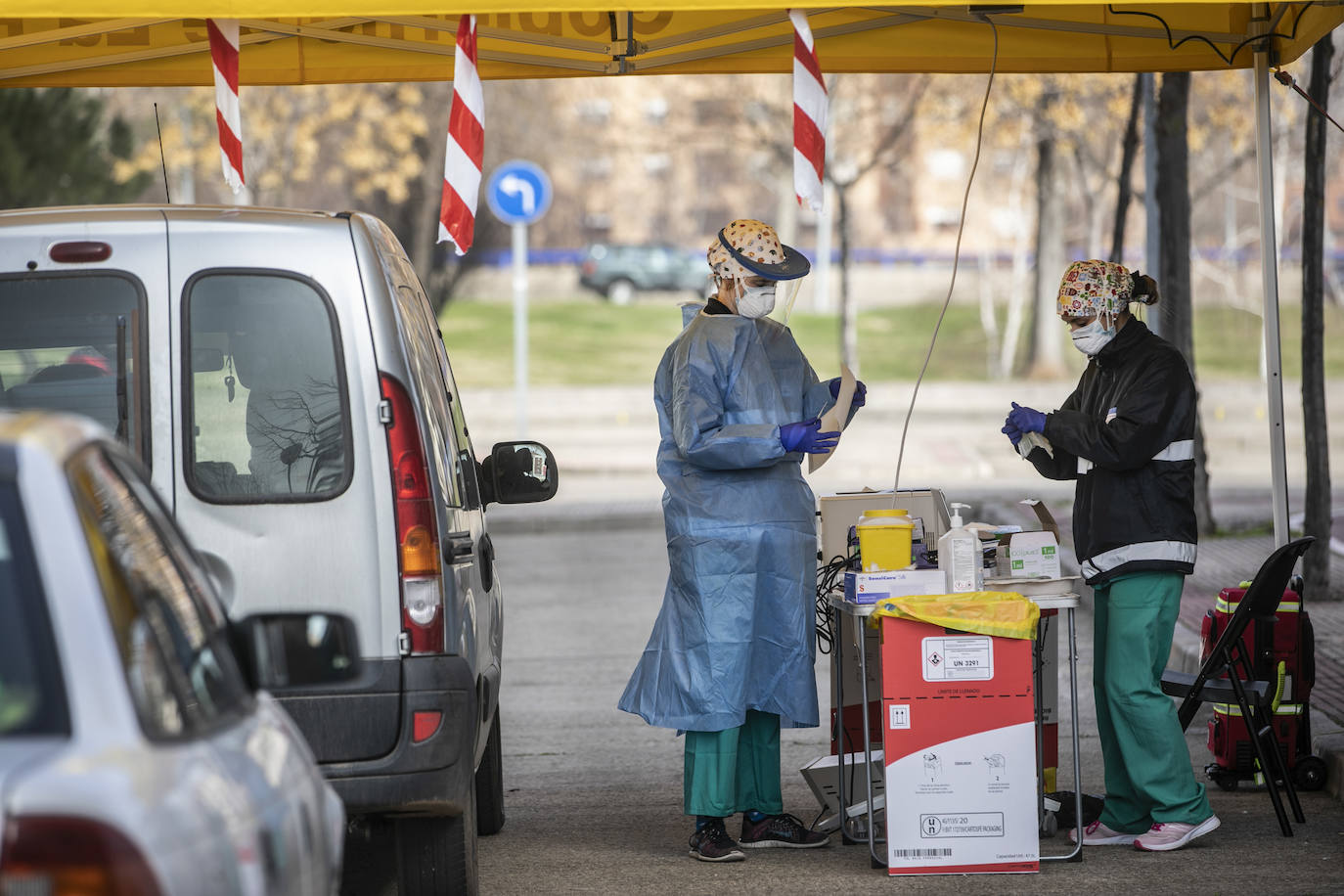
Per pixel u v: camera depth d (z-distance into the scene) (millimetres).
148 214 19188
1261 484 74500
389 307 19281
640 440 101875
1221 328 129250
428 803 18734
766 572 24344
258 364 19031
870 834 23578
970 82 100562
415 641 18859
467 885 20234
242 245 19125
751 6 21734
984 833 22984
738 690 24000
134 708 10227
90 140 69250
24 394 18922
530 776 30938
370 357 19078
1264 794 28000
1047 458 25734
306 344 19078
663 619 24781
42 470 10648
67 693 10031
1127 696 24297
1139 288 25188
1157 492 24359
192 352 18984
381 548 18906
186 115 113812
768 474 24453
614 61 31297
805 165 22219
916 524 25266
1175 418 24250
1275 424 30297
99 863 9344
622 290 176375
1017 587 23516
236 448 18953
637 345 147750
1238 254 128125
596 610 50375
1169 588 24484
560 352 143000
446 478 20000
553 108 145500
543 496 26047
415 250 131750
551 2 21250
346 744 18656
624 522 70312
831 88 105188
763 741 25109
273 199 114875
